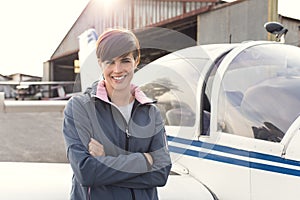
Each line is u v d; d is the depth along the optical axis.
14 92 26.83
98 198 1.50
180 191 2.19
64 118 1.55
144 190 1.54
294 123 1.94
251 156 2.04
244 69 2.29
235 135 2.15
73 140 1.49
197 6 14.73
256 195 2.01
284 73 2.23
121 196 1.50
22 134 7.95
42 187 2.13
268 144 1.97
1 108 5.84
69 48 25.73
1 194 2.04
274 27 3.12
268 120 2.04
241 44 2.53
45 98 24.61
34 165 2.64
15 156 5.86
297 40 12.24
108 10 19.11
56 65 29.91
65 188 2.12
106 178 1.45
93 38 11.26
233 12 12.89
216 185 2.23
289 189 1.85
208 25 14.09
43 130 8.52
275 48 2.50
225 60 2.34
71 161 1.47
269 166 1.95
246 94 2.19
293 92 2.07
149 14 16.55
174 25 15.84
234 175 2.12
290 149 1.88
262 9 11.75
